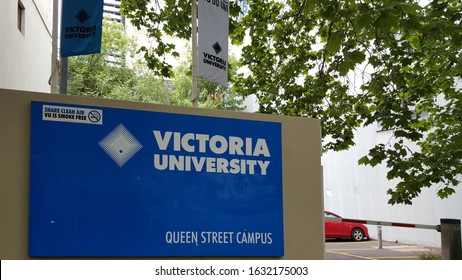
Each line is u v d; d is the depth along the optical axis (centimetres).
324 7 1022
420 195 1902
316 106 1406
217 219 648
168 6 1405
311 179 717
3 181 566
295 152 712
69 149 592
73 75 3531
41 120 586
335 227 2134
